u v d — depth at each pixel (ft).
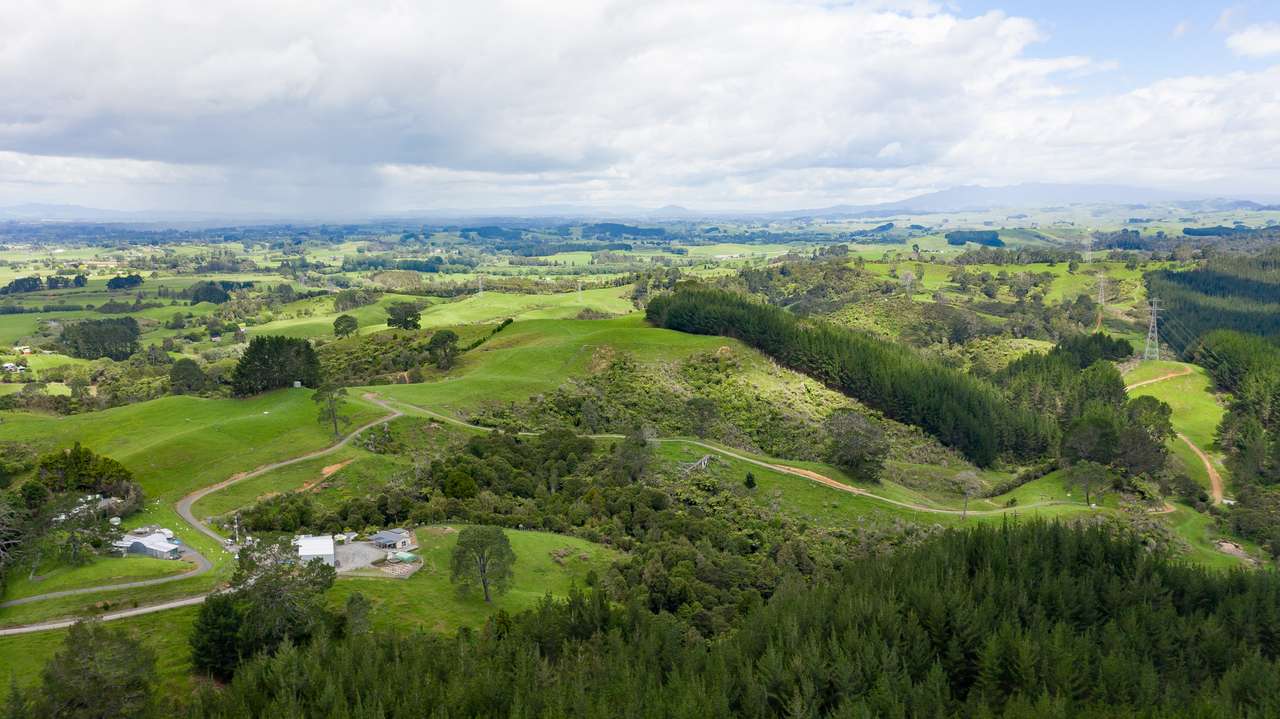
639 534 375.04
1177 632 270.67
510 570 293.23
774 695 220.64
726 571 333.62
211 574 276.62
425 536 328.70
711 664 230.48
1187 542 441.68
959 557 318.24
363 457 419.54
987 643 242.37
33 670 214.90
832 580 325.01
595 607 261.44
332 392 460.14
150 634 236.22
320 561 249.14
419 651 221.66
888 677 226.17
